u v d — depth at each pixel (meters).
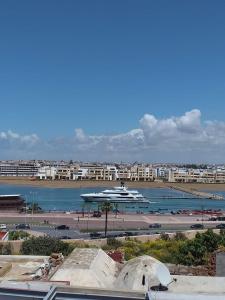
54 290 17.42
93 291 17.59
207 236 82.44
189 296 17.17
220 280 44.25
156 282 40.16
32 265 45.66
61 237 119.56
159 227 154.50
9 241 92.06
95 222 165.00
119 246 98.19
